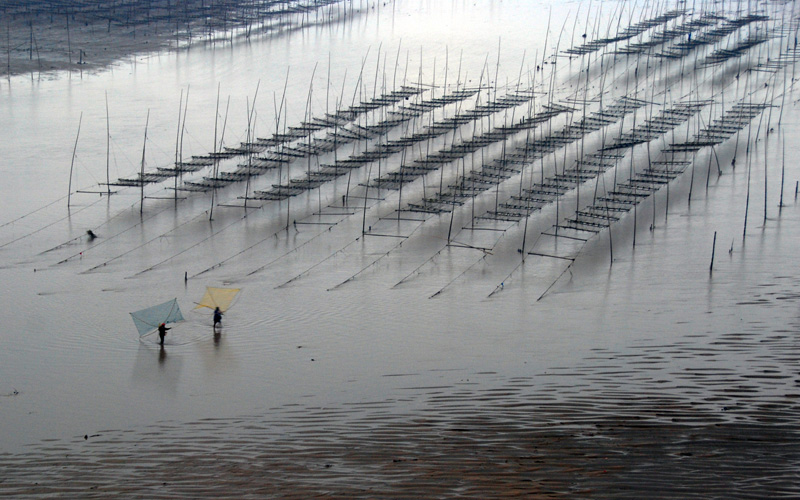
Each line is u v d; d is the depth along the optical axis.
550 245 72.19
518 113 120.19
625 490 32.50
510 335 53.72
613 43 155.25
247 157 102.94
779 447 36.06
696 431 38.09
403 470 35.84
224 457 39.03
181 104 129.12
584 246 71.25
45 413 46.31
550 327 54.56
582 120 108.75
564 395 43.53
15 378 51.31
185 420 44.38
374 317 58.75
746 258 64.62
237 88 139.38
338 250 73.38
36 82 142.12
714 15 164.75
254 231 79.00
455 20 189.75
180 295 64.81
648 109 116.88
